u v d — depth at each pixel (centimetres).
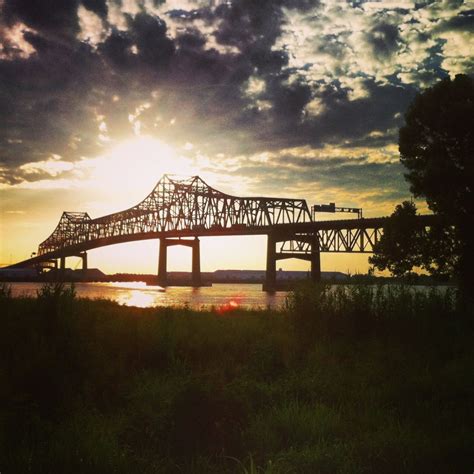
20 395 713
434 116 2580
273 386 869
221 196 14388
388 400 793
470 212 2500
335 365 1013
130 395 754
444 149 2614
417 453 558
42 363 833
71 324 1123
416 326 1376
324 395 812
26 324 1100
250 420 668
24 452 550
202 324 1501
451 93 2566
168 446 594
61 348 953
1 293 1345
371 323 1405
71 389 786
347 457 543
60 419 679
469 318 1472
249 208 13538
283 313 1645
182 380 743
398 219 2655
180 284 17388
